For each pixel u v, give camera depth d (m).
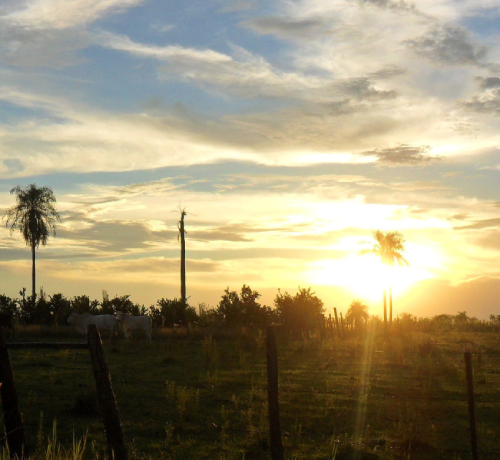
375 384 17.62
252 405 14.13
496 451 11.05
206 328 38.09
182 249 48.53
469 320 61.59
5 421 6.68
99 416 12.66
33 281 50.88
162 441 11.02
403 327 48.09
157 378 18.42
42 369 19.30
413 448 11.05
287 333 38.91
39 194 51.59
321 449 10.80
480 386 17.58
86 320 32.28
